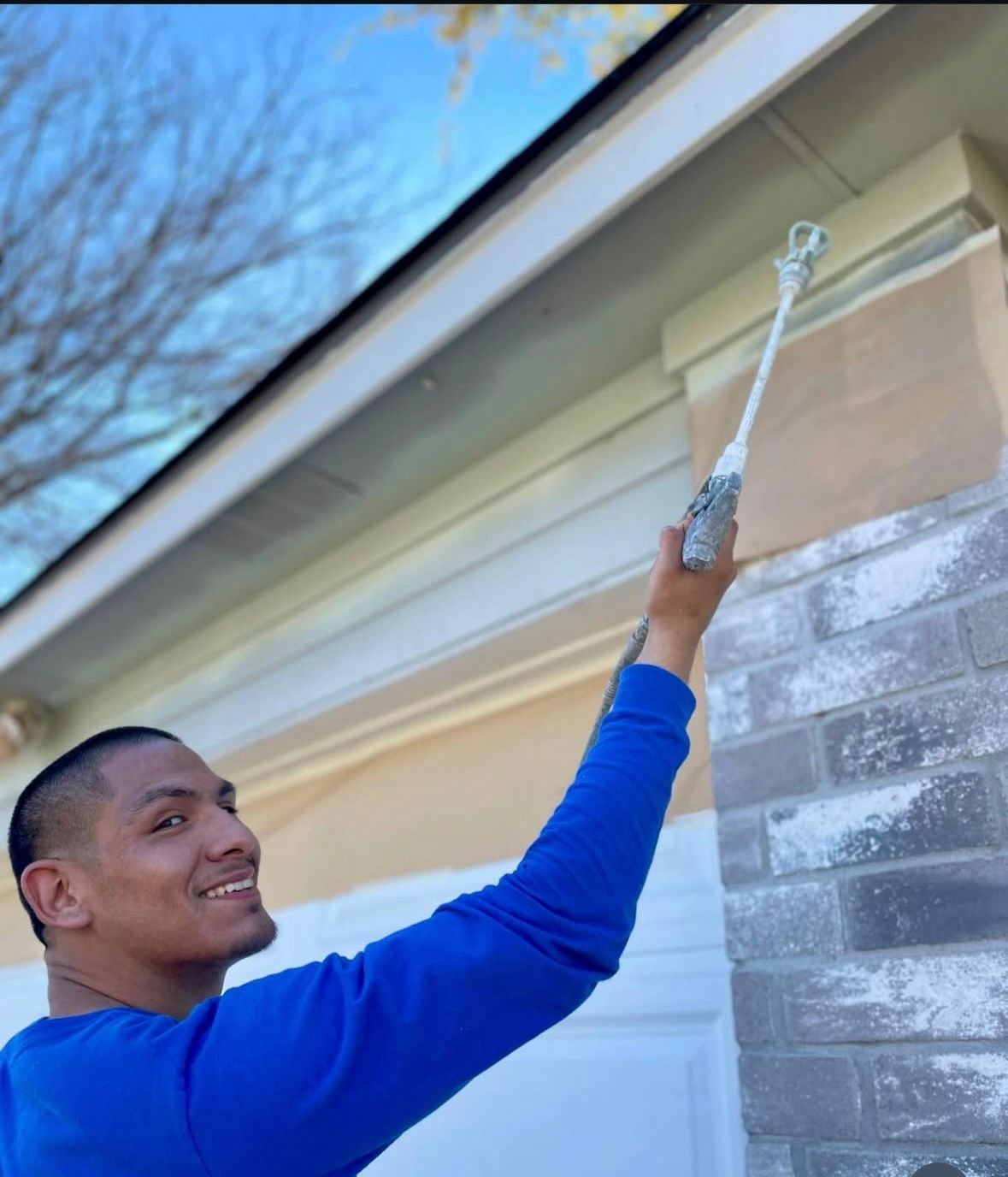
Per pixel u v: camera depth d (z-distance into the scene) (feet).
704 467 6.50
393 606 9.12
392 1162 7.09
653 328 7.20
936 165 5.87
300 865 9.82
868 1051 4.72
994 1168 4.21
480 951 3.05
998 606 4.91
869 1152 4.57
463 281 6.92
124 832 3.98
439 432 8.18
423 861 8.64
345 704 9.34
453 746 8.96
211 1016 3.32
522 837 7.93
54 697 12.33
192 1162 3.02
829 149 5.88
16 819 4.37
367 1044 3.01
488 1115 6.77
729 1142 5.75
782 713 5.54
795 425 6.05
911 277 5.82
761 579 5.90
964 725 4.85
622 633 7.89
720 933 6.27
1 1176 3.53
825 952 4.99
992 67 5.42
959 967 4.55
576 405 7.98
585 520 7.79
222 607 10.68
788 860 5.26
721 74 5.68
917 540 5.30
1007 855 4.56
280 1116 2.99
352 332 7.66
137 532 9.47
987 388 5.30
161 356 24.18
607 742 3.45
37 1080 3.43
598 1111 6.31
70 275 23.82
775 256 6.53
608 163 6.15
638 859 3.25
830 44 5.21
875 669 5.25
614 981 6.61
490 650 8.32
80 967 3.96
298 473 8.57
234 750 10.37
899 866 4.87
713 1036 6.07
